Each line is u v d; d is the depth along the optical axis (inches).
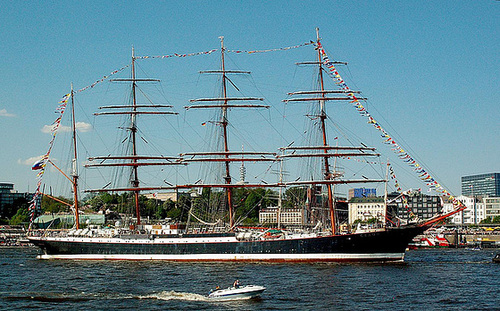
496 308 3218.5
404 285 3966.5
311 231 5718.5
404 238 5260.8
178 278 4377.5
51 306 3307.1
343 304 3304.6
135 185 6599.4
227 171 6446.9
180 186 6432.1
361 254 5260.8
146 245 5846.5
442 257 6894.7
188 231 6092.5
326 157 5979.3
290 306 3248.0
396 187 5388.8
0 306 3312.0
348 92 5388.8
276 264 5241.1
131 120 6624.0
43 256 6309.1
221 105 6382.9
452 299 3469.5
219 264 5349.4
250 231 5718.5
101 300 3474.4
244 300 3430.1
